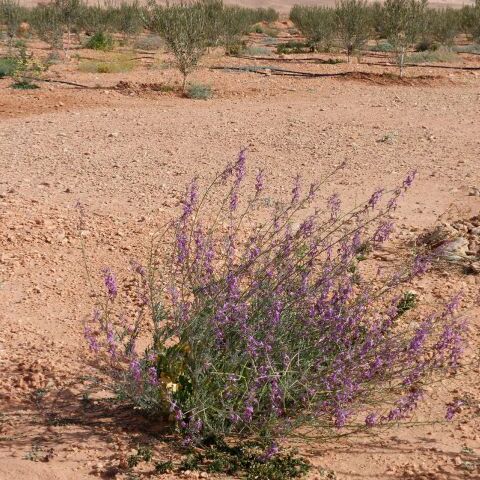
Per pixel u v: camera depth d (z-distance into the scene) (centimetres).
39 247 755
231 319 443
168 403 442
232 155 1205
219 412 422
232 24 2789
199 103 1712
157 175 1075
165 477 404
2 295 643
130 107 1641
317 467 421
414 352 457
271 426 420
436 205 935
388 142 1309
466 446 450
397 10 2247
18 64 1991
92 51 2797
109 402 476
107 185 1018
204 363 429
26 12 3644
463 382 518
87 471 404
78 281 679
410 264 611
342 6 2561
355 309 464
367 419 430
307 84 2000
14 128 1391
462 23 3434
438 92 1920
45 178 1049
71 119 1484
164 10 1964
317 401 433
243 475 411
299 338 454
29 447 424
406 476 417
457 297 518
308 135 1361
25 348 549
